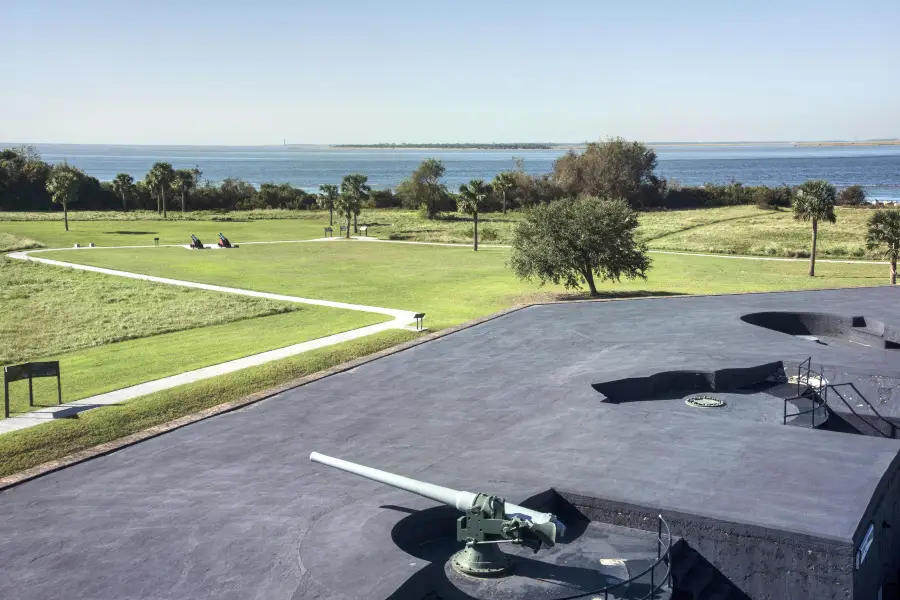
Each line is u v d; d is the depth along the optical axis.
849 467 12.46
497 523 9.55
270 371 23.09
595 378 18.20
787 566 10.14
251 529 11.20
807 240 69.38
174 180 105.69
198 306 37.81
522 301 37.88
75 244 66.69
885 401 17.36
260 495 12.52
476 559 10.09
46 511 12.17
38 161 122.00
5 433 17.80
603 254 36.94
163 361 26.20
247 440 15.38
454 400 17.48
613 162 120.19
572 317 26.31
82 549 10.76
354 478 13.13
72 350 29.00
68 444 17.34
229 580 9.71
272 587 9.48
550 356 21.14
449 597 9.52
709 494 11.49
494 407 16.83
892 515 12.62
